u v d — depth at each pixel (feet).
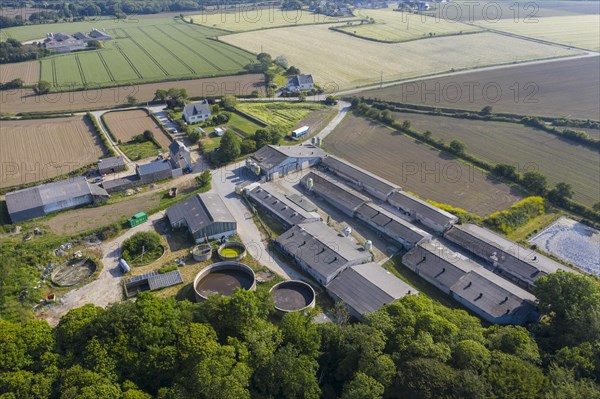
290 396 202.28
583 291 247.09
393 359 210.79
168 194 422.00
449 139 546.67
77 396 180.65
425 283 318.65
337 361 225.15
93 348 203.00
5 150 510.58
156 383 206.28
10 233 361.51
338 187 422.00
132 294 298.76
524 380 192.03
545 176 438.40
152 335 209.05
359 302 283.38
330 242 338.95
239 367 199.31
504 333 228.43
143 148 522.06
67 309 284.61
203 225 347.97
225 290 299.17
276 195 407.03
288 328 227.40
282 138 549.54
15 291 290.97
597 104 643.86
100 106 646.74
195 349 204.54
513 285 303.07
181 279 307.99
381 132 572.10
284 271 323.78
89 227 370.53
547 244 359.87
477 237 350.43
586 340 226.17
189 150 517.55
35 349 206.59
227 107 642.63
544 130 566.36
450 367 202.69
